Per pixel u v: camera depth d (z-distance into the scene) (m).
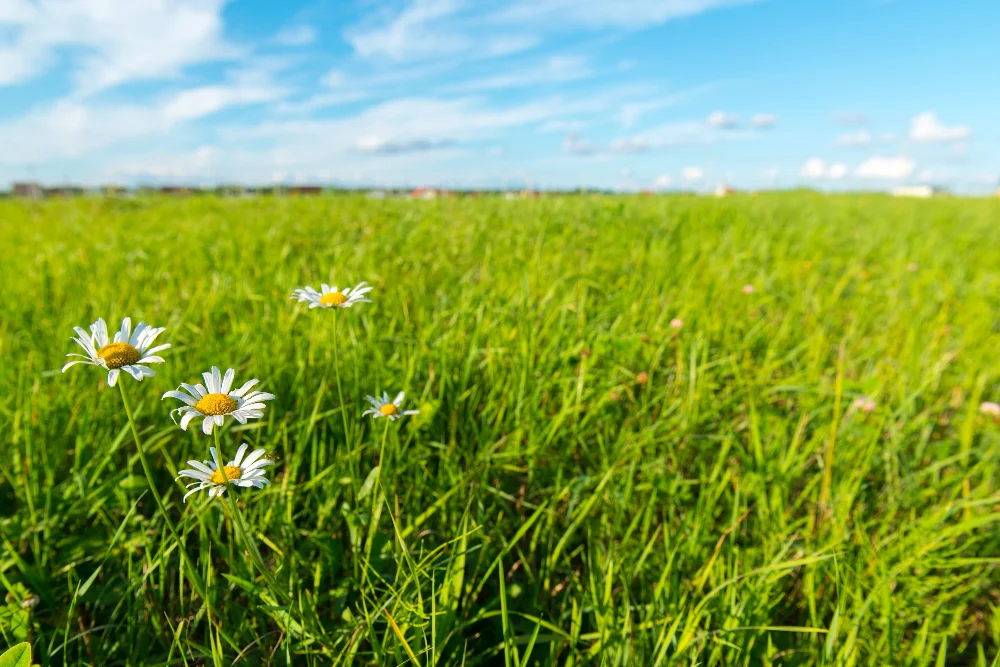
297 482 0.47
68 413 0.52
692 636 0.33
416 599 0.35
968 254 1.45
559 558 0.43
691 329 0.75
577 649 0.36
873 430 0.51
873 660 0.34
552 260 0.98
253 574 0.36
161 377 0.54
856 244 1.52
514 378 0.58
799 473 0.50
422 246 1.12
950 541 0.40
